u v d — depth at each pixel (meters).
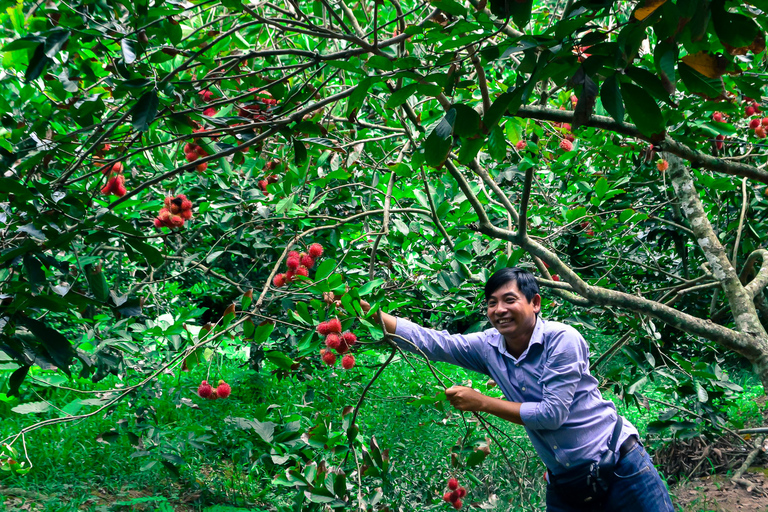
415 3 3.73
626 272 4.98
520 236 2.69
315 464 2.36
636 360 3.21
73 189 2.36
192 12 2.58
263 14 2.68
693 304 5.05
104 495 3.86
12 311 1.78
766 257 3.26
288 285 2.86
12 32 2.29
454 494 2.85
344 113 3.54
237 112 2.66
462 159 1.66
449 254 3.18
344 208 3.88
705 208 4.60
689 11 1.09
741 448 4.97
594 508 2.42
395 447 4.32
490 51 1.47
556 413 2.33
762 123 3.53
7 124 2.20
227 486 4.10
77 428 4.32
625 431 2.47
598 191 3.12
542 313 4.31
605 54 1.22
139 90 1.94
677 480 4.88
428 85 1.59
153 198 3.36
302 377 4.21
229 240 3.65
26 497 3.61
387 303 2.61
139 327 3.02
